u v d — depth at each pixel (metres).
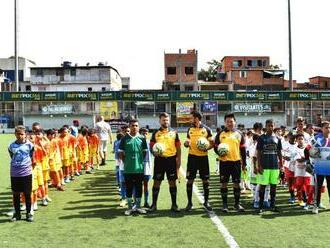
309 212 9.70
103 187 13.37
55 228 8.33
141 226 8.42
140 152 9.63
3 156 23.48
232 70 74.06
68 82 69.88
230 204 10.63
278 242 7.28
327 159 9.65
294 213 9.59
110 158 22.39
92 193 12.33
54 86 69.88
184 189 12.95
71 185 13.77
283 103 47.78
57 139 12.92
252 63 80.31
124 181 10.05
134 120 9.67
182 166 19.03
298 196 10.41
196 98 47.56
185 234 7.81
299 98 47.19
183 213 9.59
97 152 17.91
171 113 47.94
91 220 8.98
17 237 7.71
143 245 7.15
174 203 9.84
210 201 11.05
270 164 9.63
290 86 47.12
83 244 7.25
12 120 47.16
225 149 9.55
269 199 10.47
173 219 9.01
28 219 8.91
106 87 69.75
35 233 7.97
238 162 9.81
